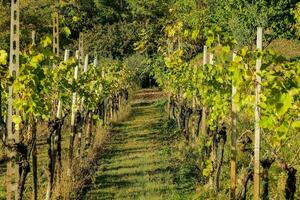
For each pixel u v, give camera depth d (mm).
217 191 11891
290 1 37500
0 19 48344
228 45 7641
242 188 9320
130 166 16891
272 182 10125
